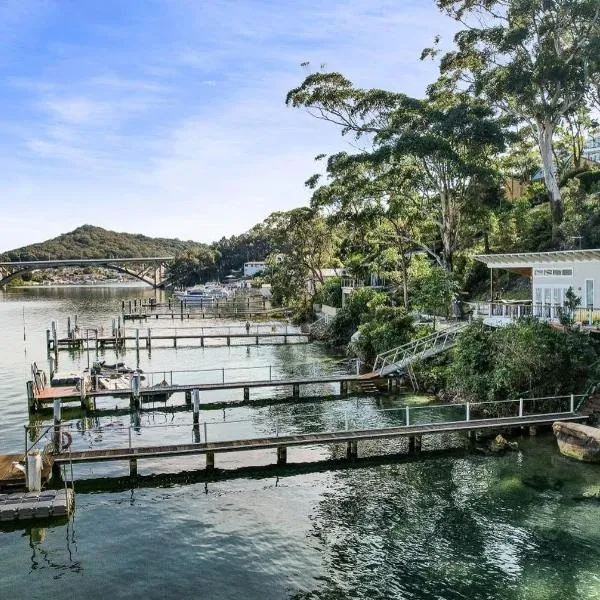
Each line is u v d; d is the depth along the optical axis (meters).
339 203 60.09
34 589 15.98
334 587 15.78
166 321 92.75
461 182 50.25
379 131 51.38
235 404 36.81
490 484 22.45
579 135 73.62
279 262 95.88
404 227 56.31
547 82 48.75
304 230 85.00
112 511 20.91
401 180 50.50
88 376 40.97
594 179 64.06
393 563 16.92
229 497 22.02
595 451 24.30
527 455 25.48
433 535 18.53
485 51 49.44
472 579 15.99
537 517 19.56
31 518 19.98
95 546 18.34
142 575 16.62
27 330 83.44
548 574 16.16
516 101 52.00
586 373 30.25
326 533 18.89
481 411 31.23
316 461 25.62
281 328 78.62
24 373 49.34
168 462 25.64
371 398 37.28
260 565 17.03
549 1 46.84
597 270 34.81
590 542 17.83
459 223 52.25
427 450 26.59
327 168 54.47
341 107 53.19
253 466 25.12
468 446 26.88
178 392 39.50
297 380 38.00
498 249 63.94
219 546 18.22
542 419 27.66
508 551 17.42
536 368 29.78
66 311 118.88
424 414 32.38
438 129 46.81
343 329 62.47
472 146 46.72
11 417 34.19
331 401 36.91
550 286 39.47
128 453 24.08
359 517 19.98
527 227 62.66
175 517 20.34
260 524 19.67
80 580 16.41
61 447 24.95
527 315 35.53
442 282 43.31
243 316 98.25
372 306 57.88
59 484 23.38
